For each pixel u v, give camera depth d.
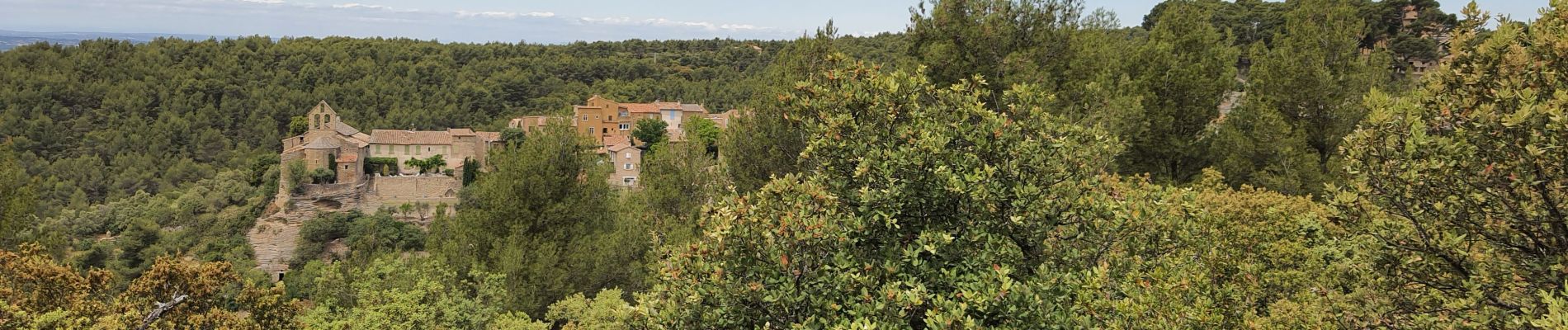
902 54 25.73
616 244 26.30
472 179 84.00
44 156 110.50
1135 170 29.22
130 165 107.88
